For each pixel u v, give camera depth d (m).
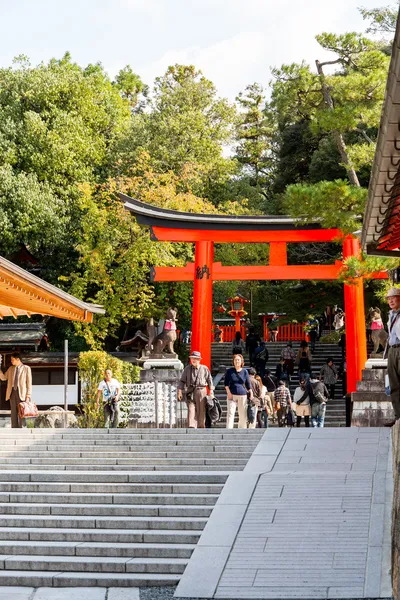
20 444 16.22
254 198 46.34
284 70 25.89
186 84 46.12
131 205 27.20
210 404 18.08
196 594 9.74
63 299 20.92
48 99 39.97
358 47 25.55
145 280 37.69
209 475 13.22
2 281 17.73
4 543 11.53
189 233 26.94
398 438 9.80
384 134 7.72
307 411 23.33
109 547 11.23
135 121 44.75
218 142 46.97
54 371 29.23
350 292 26.45
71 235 38.69
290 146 43.56
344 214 19.30
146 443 15.83
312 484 12.35
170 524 11.82
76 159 39.97
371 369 20.58
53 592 10.31
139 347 34.88
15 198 37.19
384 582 9.48
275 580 9.80
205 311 26.59
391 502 11.40
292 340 44.47
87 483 13.45
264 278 26.59
